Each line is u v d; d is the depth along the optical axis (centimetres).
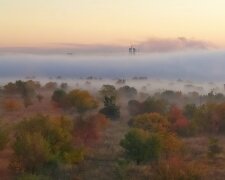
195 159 3884
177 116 5734
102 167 3569
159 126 4869
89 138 4553
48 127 3788
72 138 4038
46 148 3422
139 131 3759
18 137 3472
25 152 3366
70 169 3438
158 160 3491
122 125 6019
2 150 3900
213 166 3653
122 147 3984
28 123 3853
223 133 5662
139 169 3372
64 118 4497
